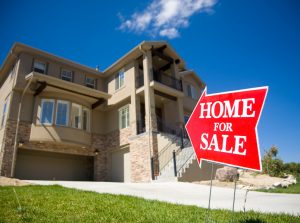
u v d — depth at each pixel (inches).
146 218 165.6
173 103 722.2
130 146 619.8
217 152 126.9
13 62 650.2
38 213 172.2
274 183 474.6
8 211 174.7
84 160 688.4
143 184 411.5
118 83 734.5
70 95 628.4
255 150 110.4
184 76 848.9
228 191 339.0
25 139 549.0
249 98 120.0
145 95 624.7
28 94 585.9
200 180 512.4
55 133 573.6
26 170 571.2
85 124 668.1
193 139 141.8
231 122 124.6
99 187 356.8
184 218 165.3
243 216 173.3
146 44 660.7
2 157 510.0
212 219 160.1
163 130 713.6
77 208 190.5
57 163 632.4
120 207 197.3
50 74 660.1
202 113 141.6
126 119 671.1
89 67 751.7
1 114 620.4
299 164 956.0
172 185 395.9
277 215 178.1
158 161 552.7
